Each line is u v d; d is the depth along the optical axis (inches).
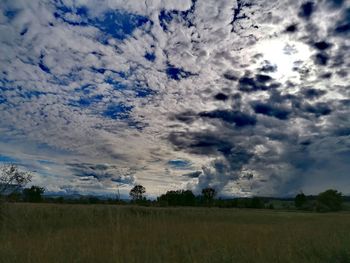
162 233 519.5
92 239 445.4
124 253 352.2
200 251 365.4
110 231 534.6
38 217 737.0
